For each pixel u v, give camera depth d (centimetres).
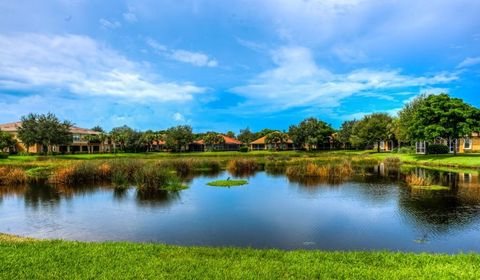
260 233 1462
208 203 2141
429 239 1341
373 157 5922
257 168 4612
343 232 1460
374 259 918
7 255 927
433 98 4938
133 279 758
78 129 9788
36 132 7156
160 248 1026
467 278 757
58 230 1546
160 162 4084
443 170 3897
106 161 3716
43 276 776
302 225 1585
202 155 7294
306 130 9288
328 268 827
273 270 812
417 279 750
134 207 2038
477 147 5850
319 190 2609
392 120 7938
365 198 2242
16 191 2680
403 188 2639
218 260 894
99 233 1485
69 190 2709
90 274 786
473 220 1619
